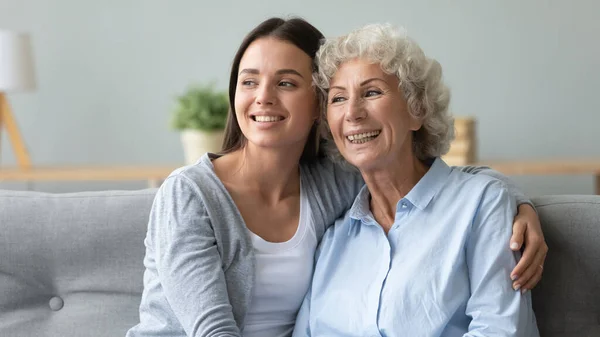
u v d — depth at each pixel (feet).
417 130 5.99
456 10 15.19
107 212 6.41
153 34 16.05
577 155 15.08
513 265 5.23
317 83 5.87
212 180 5.76
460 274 5.33
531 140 15.20
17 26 16.22
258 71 5.78
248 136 5.84
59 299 6.47
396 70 5.57
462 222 5.40
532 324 5.29
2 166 16.05
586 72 14.92
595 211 5.64
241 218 5.71
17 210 6.46
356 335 5.48
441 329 5.23
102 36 16.11
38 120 16.40
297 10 15.69
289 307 5.88
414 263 5.39
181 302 5.27
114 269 6.36
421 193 5.65
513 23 15.05
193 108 12.47
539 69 15.06
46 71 16.28
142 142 16.26
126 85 16.16
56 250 6.37
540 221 5.75
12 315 6.41
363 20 15.49
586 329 5.54
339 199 6.25
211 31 15.92
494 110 15.25
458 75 15.30
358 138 5.67
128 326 6.28
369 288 5.55
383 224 5.88
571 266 5.59
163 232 5.54
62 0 16.10
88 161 16.37
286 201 6.08
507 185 5.85
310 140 6.38
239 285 5.61
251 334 5.74
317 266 5.91
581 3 14.80
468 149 12.29
